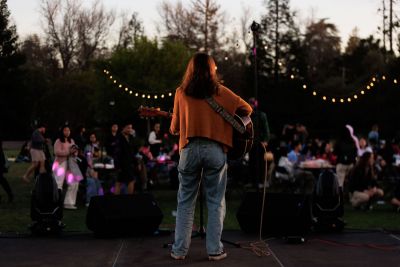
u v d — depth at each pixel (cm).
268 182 1411
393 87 3077
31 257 582
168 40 4869
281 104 3700
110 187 1327
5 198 1246
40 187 712
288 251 609
